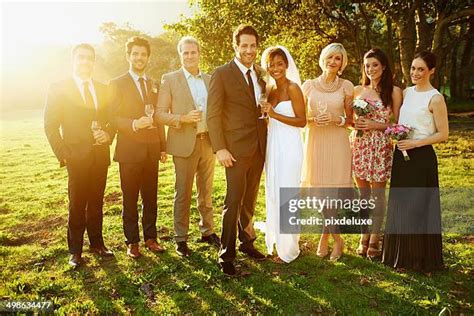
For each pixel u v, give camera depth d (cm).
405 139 381
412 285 369
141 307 344
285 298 355
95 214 443
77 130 404
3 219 597
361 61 1523
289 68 424
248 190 429
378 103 411
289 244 423
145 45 426
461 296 351
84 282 388
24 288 378
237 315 332
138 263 426
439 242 394
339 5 1269
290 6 1336
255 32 392
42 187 815
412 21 1402
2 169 1042
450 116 1859
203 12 1541
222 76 395
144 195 451
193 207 611
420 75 380
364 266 412
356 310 334
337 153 422
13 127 2397
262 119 412
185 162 441
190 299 356
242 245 443
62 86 401
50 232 538
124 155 422
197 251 455
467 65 2462
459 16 1377
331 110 415
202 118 450
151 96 439
